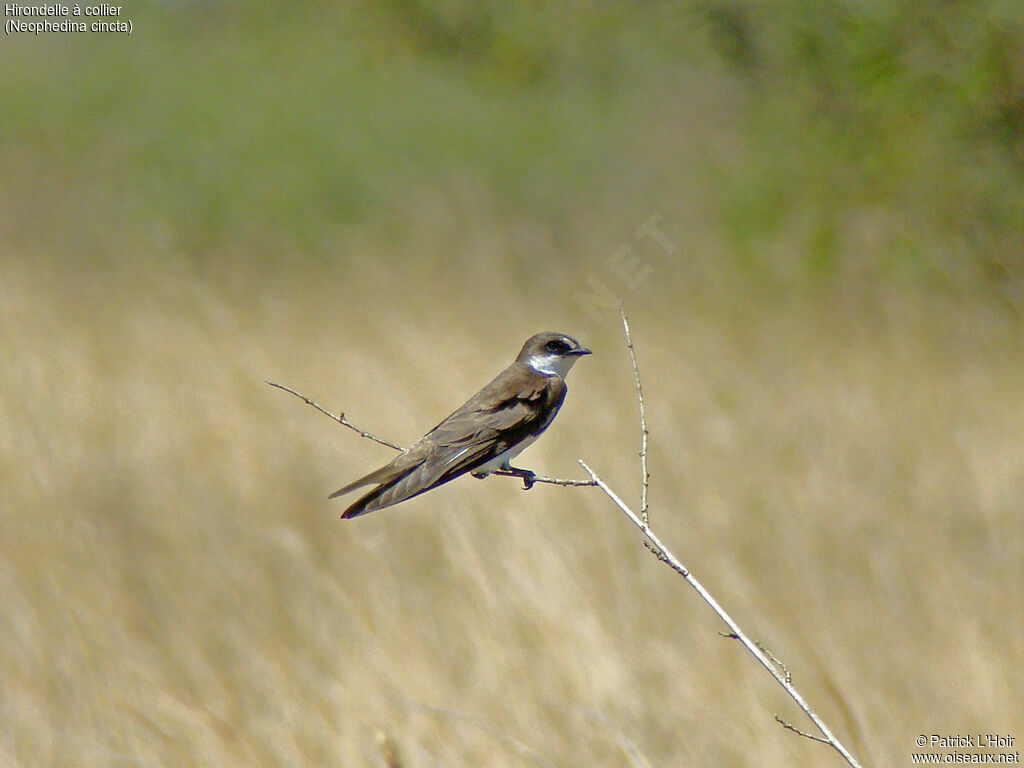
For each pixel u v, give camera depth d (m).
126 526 11.77
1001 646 9.62
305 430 13.73
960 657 9.48
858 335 17.73
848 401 14.81
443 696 9.07
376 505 6.90
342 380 14.68
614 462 12.41
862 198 22.95
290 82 31.75
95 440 13.35
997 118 23.36
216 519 12.02
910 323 17.97
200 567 11.11
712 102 27.27
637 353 16.36
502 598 9.80
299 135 28.67
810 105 25.19
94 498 12.18
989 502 12.14
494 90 33.50
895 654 9.56
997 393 15.79
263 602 10.60
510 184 26.36
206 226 25.58
